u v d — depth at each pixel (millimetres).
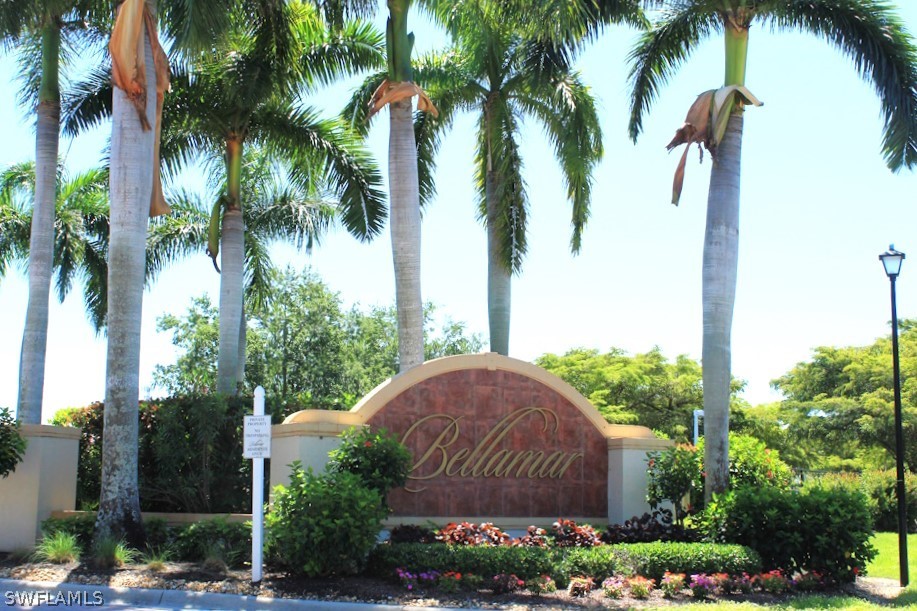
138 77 14820
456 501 16156
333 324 37406
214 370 37250
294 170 23062
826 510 13883
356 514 12305
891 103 16609
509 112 22625
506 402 16922
